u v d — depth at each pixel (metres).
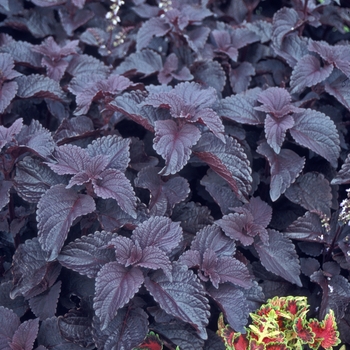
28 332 0.96
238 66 1.27
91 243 0.97
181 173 1.15
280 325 1.00
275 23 1.22
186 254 0.99
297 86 1.13
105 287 0.92
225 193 1.07
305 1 1.23
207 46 1.27
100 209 1.01
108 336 0.95
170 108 1.05
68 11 1.33
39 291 1.00
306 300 1.02
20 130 1.03
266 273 1.07
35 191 1.00
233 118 1.10
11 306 1.02
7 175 1.02
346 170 1.04
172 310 0.93
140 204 1.00
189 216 1.07
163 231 0.97
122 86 1.10
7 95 1.11
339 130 1.18
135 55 1.24
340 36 1.36
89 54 1.34
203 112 1.05
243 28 1.28
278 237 1.04
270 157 1.08
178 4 1.31
